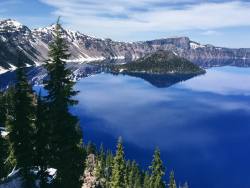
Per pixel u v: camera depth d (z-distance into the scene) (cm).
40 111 3353
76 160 3369
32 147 3472
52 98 3188
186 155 18925
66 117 3234
